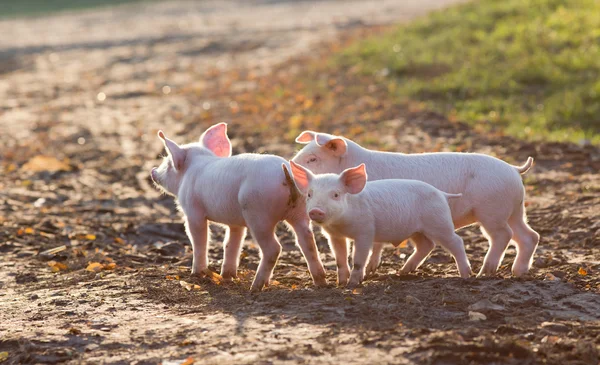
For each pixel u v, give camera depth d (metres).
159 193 16.16
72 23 56.28
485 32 29.09
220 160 9.23
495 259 9.16
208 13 58.66
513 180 9.18
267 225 8.61
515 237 9.40
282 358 6.35
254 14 55.31
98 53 39.84
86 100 28.53
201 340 6.97
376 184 8.77
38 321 7.95
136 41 43.12
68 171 18.69
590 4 29.97
